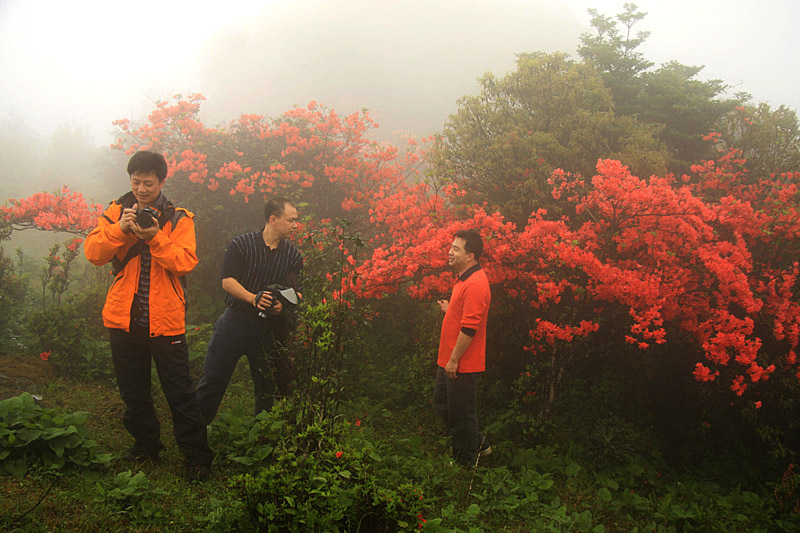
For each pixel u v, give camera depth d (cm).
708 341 412
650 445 450
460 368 373
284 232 363
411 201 566
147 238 285
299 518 224
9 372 410
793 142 602
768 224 440
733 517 350
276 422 299
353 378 480
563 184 486
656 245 426
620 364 496
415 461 350
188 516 257
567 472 385
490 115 596
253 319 351
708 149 707
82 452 295
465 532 278
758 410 439
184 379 309
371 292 487
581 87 601
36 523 225
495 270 453
